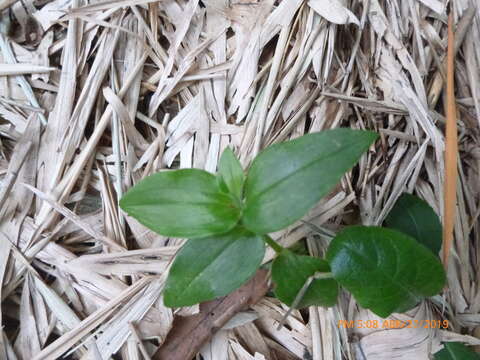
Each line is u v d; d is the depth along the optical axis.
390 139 0.20
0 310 0.17
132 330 0.17
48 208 0.18
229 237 0.15
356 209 0.19
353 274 0.16
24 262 0.17
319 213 0.18
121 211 0.18
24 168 0.18
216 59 0.19
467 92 0.21
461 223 0.19
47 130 0.18
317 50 0.19
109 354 0.17
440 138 0.19
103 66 0.19
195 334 0.17
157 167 0.18
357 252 0.16
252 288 0.17
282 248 0.16
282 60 0.19
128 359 0.17
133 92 0.19
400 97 0.20
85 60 0.19
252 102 0.19
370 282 0.16
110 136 0.19
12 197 0.18
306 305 0.16
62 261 0.18
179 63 0.19
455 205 0.19
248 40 0.19
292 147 0.13
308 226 0.18
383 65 0.20
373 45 0.20
